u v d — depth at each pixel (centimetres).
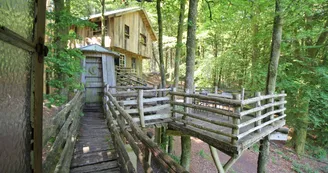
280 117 565
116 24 1310
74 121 401
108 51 783
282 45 773
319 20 837
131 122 280
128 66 1598
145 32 1750
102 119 596
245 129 465
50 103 438
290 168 825
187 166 589
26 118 86
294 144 1025
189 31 607
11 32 62
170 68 2419
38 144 98
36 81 94
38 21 94
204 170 715
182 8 829
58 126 243
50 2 672
